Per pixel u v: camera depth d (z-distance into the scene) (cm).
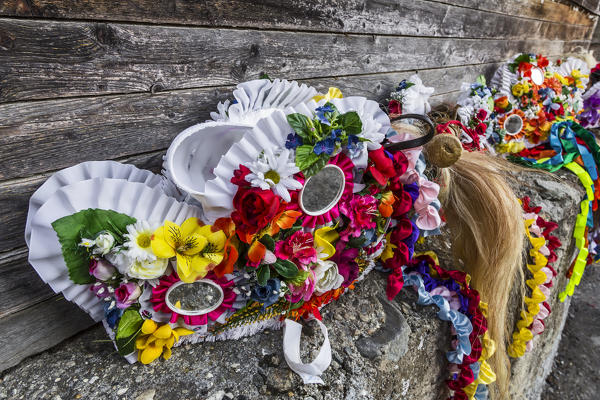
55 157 67
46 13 58
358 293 104
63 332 81
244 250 72
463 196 106
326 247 84
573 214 161
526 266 133
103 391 70
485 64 199
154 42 72
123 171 70
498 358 118
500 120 168
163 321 74
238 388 73
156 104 77
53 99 64
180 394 71
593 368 206
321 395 76
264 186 62
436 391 112
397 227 100
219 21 80
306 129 68
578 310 244
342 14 108
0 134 60
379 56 129
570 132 181
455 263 118
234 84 89
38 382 72
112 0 64
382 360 87
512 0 194
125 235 62
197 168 76
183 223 67
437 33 151
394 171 82
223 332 82
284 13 93
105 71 68
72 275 63
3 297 71
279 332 87
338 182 77
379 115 83
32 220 59
